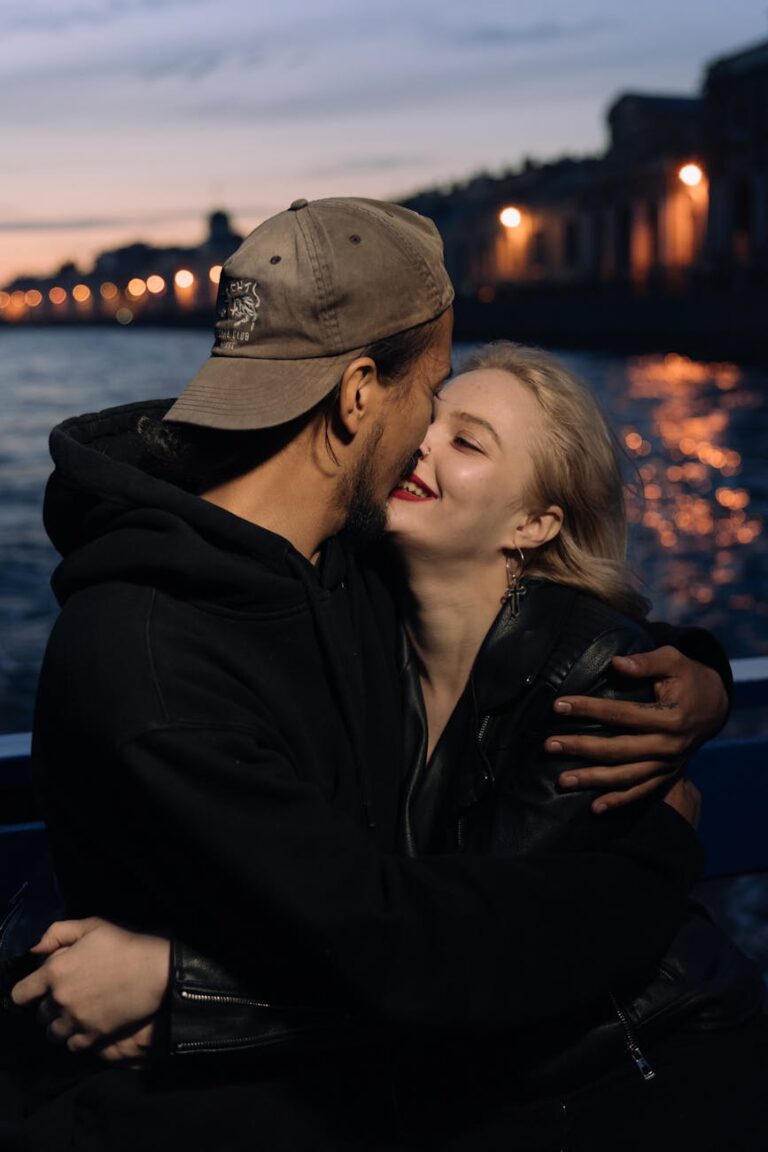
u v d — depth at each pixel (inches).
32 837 75.2
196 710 52.5
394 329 57.2
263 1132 54.9
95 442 62.9
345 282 55.9
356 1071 58.9
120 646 52.7
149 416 65.2
